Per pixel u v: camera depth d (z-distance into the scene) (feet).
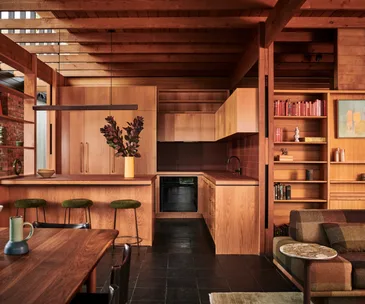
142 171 22.41
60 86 22.95
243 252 14.47
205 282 11.22
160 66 22.71
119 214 15.94
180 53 20.77
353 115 15.75
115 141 16.96
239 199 14.53
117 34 17.66
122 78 25.16
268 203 14.34
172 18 15.19
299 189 16.30
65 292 4.31
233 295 10.11
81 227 8.43
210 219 17.39
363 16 14.98
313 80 24.43
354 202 15.74
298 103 15.62
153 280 11.37
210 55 20.95
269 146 14.33
